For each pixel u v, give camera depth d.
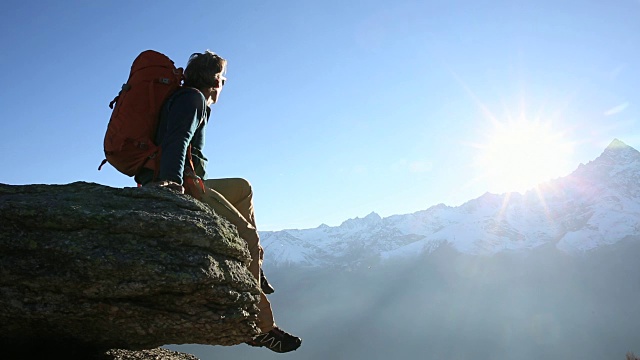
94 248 2.11
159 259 2.14
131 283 2.10
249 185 2.86
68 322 2.15
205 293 2.21
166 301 2.18
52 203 2.20
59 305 2.08
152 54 2.64
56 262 2.09
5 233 2.11
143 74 2.57
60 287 2.07
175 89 2.60
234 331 2.36
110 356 2.83
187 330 2.25
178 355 3.34
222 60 2.84
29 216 2.13
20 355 2.34
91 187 2.42
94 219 2.16
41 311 2.07
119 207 2.26
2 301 2.04
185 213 2.31
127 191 2.36
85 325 2.19
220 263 2.29
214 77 2.80
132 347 2.46
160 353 3.26
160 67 2.60
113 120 2.55
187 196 2.41
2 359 2.29
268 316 2.70
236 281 2.32
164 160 2.42
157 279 2.11
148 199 2.34
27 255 2.09
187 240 2.23
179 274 2.13
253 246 2.67
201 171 2.71
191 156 2.61
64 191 2.40
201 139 2.70
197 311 2.22
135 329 2.21
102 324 2.18
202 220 2.31
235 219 2.64
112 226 2.16
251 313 2.42
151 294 2.14
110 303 2.11
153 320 2.19
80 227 2.15
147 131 2.52
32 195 2.34
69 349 2.43
